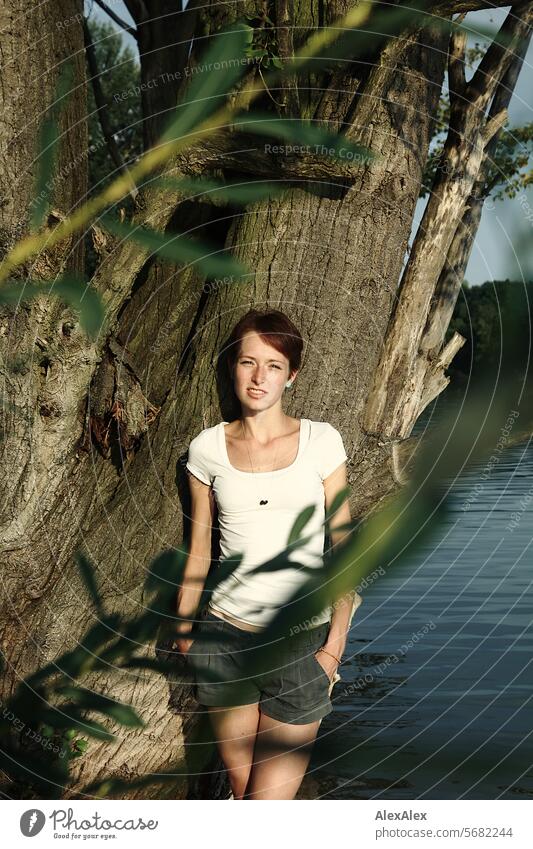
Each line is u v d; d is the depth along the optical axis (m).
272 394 2.69
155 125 4.64
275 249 2.86
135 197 2.56
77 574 2.82
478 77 3.13
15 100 2.42
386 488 3.11
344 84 2.72
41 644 2.81
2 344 2.43
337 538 0.75
